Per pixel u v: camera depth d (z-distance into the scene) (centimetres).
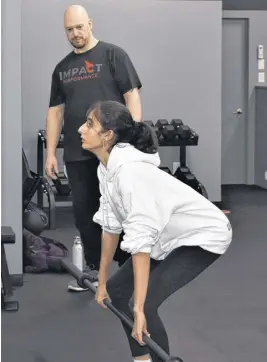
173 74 754
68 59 418
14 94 454
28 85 724
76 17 404
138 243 235
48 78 727
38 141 688
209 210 258
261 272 504
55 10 720
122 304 270
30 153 731
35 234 527
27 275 494
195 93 761
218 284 473
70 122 414
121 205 249
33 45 721
